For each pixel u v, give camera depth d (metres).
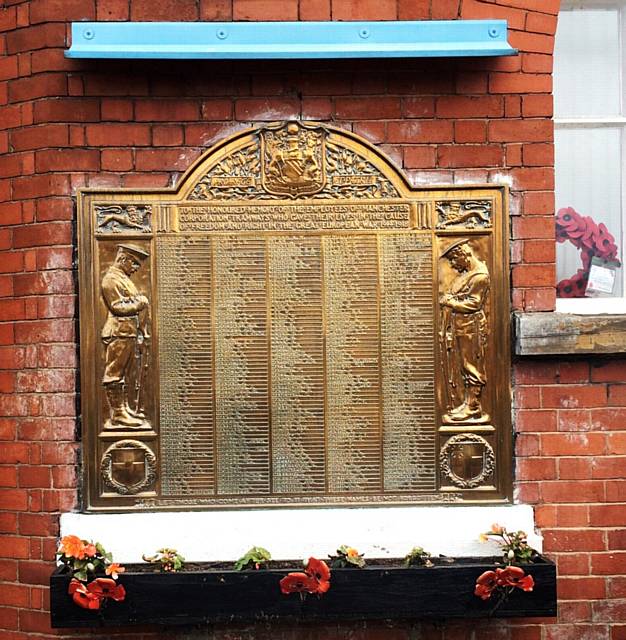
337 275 3.80
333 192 3.80
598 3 4.21
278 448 3.80
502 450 3.81
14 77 3.82
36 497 3.78
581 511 3.81
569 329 3.72
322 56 3.64
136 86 3.78
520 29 3.85
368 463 3.81
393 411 3.81
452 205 3.81
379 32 3.68
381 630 3.76
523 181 3.84
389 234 3.79
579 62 4.22
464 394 3.82
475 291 3.79
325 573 3.41
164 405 3.78
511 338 3.81
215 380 3.79
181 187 3.77
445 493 3.81
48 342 3.76
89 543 3.53
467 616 3.54
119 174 3.78
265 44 3.66
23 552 3.79
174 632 3.74
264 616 3.51
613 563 3.82
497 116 3.84
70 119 3.76
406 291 3.80
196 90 3.79
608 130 4.20
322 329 3.80
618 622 3.81
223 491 3.79
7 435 3.82
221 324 3.79
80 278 3.74
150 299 3.77
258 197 3.79
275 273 3.79
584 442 3.82
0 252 3.84
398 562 3.69
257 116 3.80
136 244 3.77
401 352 3.80
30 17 3.78
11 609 3.81
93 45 3.60
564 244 4.18
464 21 3.70
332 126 3.79
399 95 3.82
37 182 3.78
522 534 3.62
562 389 3.82
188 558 3.69
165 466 3.78
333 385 3.80
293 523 3.73
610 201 4.20
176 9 3.76
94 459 3.76
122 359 3.76
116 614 3.49
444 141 3.83
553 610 3.53
